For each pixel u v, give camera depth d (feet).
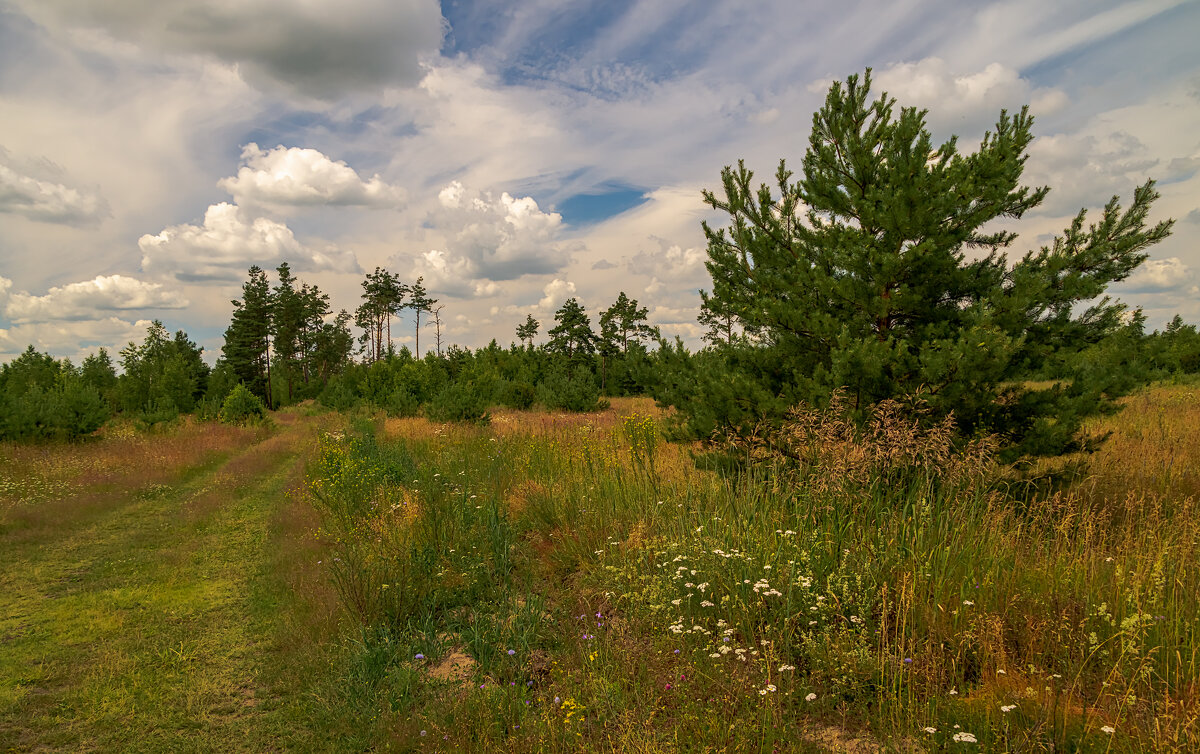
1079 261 20.59
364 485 30.71
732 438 23.08
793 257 24.70
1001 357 18.17
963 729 9.82
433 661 14.78
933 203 20.33
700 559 16.40
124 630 17.65
